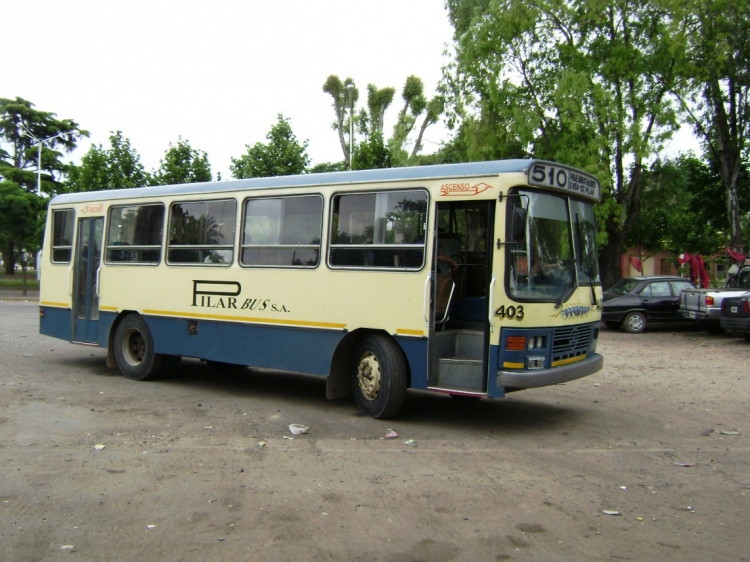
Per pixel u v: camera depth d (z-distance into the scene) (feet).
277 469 20.08
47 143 160.04
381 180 26.16
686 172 77.20
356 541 15.01
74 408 27.89
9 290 114.32
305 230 28.32
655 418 27.91
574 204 26.53
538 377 23.53
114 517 16.20
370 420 26.58
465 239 27.14
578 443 23.73
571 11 69.41
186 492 17.97
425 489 18.49
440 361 25.05
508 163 23.88
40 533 15.23
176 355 32.86
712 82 74.08
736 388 34.73
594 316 27.61
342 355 27.55
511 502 17.60
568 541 15.17
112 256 35.83
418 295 24.99
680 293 61.11
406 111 118.01
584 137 67.72
